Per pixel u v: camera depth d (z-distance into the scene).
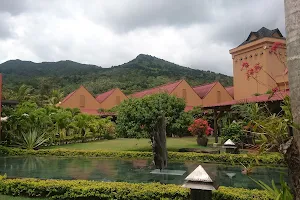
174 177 8.34
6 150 13.75
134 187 5.46
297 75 2.41
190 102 30.06
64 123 19.95
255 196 4.65
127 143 20.09
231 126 13.12
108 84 56.53
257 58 20.91
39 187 5.85
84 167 10.17
